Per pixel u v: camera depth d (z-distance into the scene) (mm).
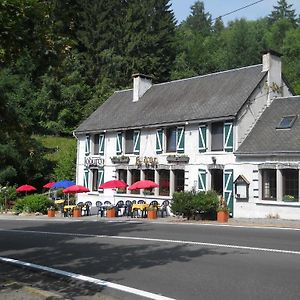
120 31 54969
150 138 30047
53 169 41469
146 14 57031
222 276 9289
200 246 13570
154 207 26062
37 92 47812
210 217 23516
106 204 31938
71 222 24422
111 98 37625
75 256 12508
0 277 9359
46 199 33062
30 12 6598
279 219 22844
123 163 31641
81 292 8266
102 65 53562
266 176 24047
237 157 25047
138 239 15656
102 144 33500
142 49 54750
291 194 23031
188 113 27969
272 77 27156
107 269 10430
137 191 30719
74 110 50094
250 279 8953
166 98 31688
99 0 55656
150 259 11562
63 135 50156
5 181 40000
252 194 24297
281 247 13133
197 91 30078
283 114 25516
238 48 67312
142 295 7914
